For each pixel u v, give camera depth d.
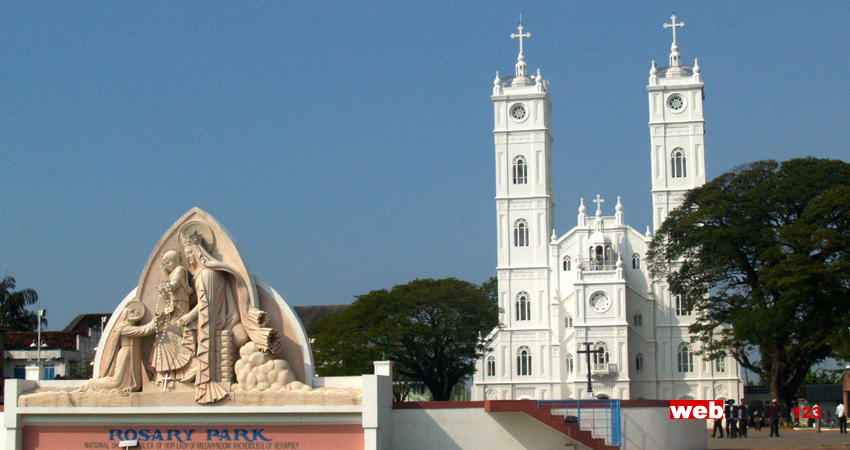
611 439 38.41
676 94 119.38
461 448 34.97
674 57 122.31
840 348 66.31
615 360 111.50
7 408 34.12
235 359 33.59
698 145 118.06
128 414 33.44
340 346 86.31
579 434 34.97
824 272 67.94
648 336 114.88
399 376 95.06
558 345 117.06
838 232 71.44
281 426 33.00
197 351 33.25
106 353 34.41
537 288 119.56
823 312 70.00
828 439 53.00
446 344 89.00
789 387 77.44
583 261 117.81
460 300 89.12
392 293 90.06
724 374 112.44
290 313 34.19
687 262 88.69
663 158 118.56
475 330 89.94
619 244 118.94
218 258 34.09
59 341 100.31
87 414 33.75
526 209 121.62
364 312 88.25
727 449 45.38
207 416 33.09
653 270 97.12
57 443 34.22
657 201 117.94
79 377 78.75
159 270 34.34
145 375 34.03
